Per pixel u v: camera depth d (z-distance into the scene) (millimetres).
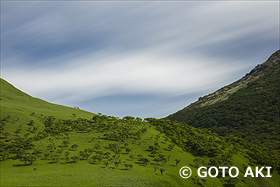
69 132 144750
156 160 101750
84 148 116562
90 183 67250
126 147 121375
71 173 76688
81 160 97438
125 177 75438
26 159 89812
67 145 116812
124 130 147000
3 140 120812
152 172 86750
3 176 73750
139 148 121250
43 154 103250
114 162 94562
